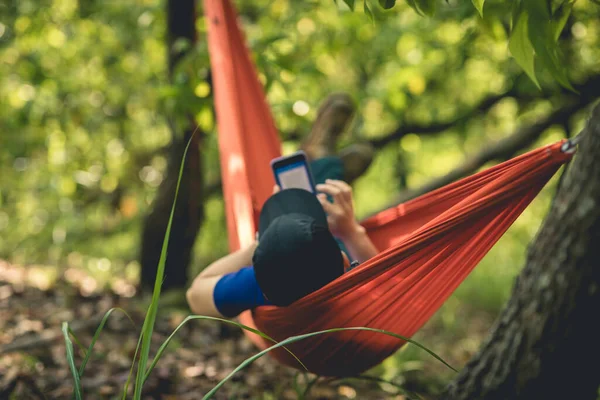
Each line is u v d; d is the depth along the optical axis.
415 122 5.36
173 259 4.56
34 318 3.59
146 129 6.25
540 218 6.86
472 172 4.52
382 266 1.71
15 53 5.13
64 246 6.71
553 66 1.51
